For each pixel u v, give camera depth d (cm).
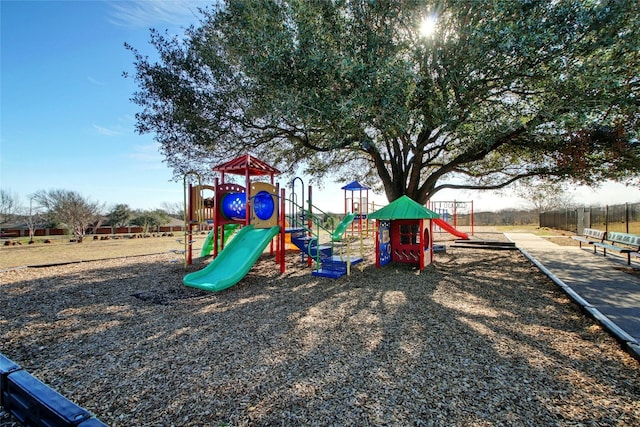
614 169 838
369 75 673
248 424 214
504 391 249
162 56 889
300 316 443
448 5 719
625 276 657
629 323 387
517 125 734
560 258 900
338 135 773
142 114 930
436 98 754
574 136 740
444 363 296
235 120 908
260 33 716
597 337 357
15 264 972
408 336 363
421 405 231
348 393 248
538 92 742
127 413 228
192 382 270
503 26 657
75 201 2252
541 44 643
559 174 912
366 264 862
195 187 877
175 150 994
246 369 291
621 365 292
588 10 623
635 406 231
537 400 238
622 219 1298
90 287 638
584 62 650
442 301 504
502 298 520
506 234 1755
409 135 945
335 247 1191
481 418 216
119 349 342
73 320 439
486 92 779
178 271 811
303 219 880
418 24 751
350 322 414
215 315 456
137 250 1401
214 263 674
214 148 1010
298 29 714
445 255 1015
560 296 527
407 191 1080
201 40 893
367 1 736
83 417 169
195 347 343
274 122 834
